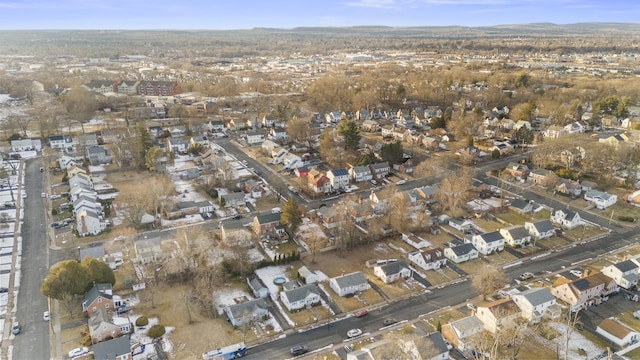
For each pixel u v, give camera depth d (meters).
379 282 93.12
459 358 71.38
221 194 131.00
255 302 81.62
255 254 103.00
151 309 82.81
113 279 87.19
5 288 87.88
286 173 153.12
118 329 74.94
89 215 108.31
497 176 151.62
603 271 94.94
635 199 130.50
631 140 177.25
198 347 73.31
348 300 87.00
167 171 152.50
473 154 164.50
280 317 81.88
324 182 136.88
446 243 108.38
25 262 97.31
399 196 120.25
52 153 169.00
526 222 116.56
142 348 72.19
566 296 85.31
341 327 79.25
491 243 104.25
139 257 97.38
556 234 112.69
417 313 83.19
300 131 184.88
